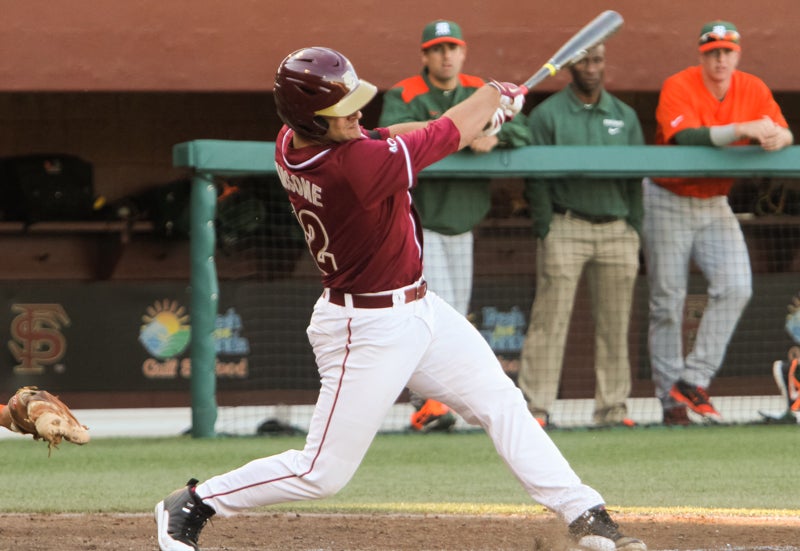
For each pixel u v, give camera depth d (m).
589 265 28.09
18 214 34.56
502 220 32.47
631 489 19.62
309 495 12.90
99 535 15.66
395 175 11.96
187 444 25.73
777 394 33.28
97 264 34.59
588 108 27.77
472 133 12.45
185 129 37.72
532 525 16.48
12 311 31.67
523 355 28.02
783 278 33.25
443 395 13.07
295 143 12.28
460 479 20.94
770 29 32.41
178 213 34.66
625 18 31.95
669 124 28.14
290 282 32.19
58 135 37.16
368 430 12.68
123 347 32.31
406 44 31.25
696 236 28.34
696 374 28.52
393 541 15.38
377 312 12.48
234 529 16.20
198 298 26.92
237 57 30.97
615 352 28.16
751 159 27.67
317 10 31.05
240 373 31.77
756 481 20.42
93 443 26.20
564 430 27.41
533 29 31.61
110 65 30.67
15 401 13.00
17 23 30.41
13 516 17.22
